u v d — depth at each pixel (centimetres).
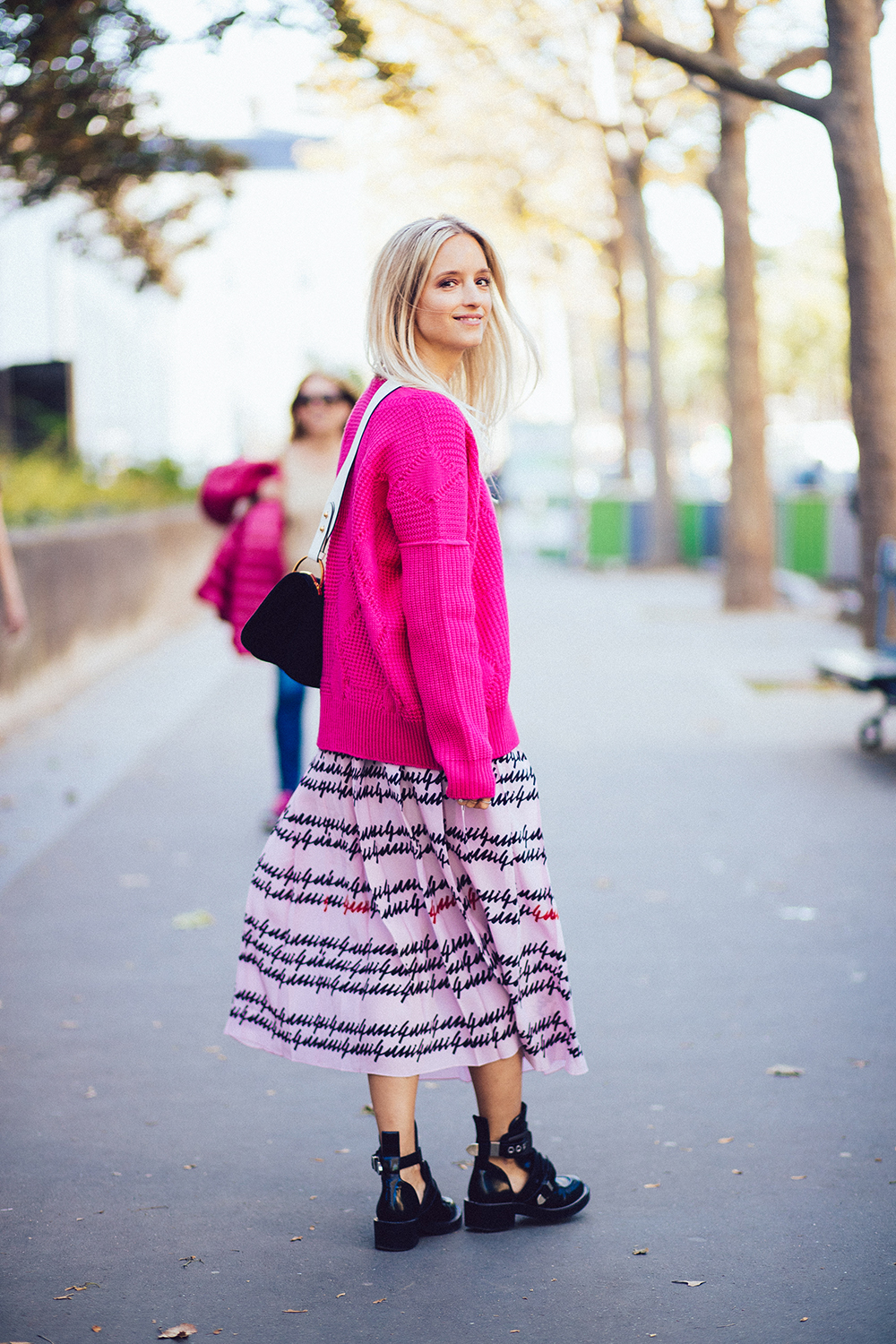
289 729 677
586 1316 272
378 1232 300
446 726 279
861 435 1044
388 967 293
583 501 2562
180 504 1909
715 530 2483
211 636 1591
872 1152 345
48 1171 338
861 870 609
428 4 1617
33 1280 288
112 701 1111
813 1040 420
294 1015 301
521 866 297
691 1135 356
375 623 285
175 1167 341
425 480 279
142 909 558
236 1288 284
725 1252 297
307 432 677
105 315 2823
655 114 1953
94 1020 440
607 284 2744
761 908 557
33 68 968
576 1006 451
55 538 1098
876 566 1045
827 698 1075
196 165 1309
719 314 4691
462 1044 299
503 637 294
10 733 958
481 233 303
